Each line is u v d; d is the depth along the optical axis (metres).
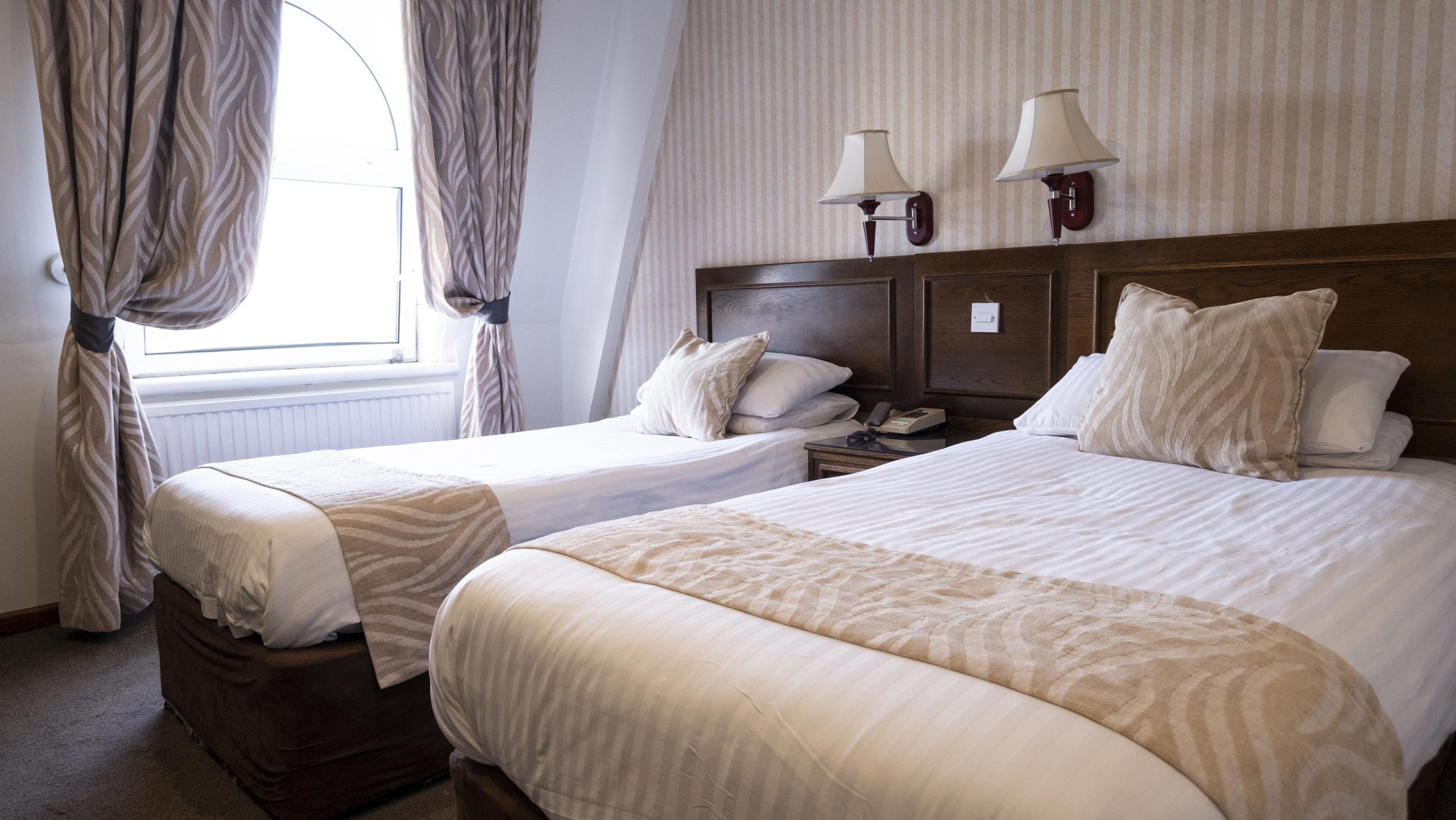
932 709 0.98
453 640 1.50
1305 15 2.51
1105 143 2.91
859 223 3.53
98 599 2.99
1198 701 0.95
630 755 1.16
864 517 1.82
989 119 3.15
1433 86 2.34
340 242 3.99
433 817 2.03
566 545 1.61
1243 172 2.65
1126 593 1.28
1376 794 1.00
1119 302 2.82
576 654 1.26
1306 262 2.51
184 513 2.32
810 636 1.18
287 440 3.78
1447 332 2.32
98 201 2.92
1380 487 1.95
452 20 3.69
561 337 4.73
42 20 2.80
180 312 3.23
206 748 2.33
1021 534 1.66
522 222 4.27
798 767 0.99
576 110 4.24
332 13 3.68
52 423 3.16
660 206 4.25
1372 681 1.11
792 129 3.71
